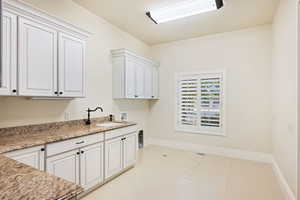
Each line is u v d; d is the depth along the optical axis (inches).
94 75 127.7
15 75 72.5
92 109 126.3
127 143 122.7
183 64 178.7
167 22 139.9
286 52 93.9
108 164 105.9
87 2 113.1
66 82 93.3
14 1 70.2
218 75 161.6
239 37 152.6
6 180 35.0
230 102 156.7
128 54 142.7
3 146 62.3
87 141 92.1
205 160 146.6
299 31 75.7
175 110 182.7
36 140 72.1
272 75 136.8
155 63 182.4
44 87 83.0
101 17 133.3
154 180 110.4
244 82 151.0
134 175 117.4
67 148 82.0
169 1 110.7
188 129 176.6
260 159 145.0
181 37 172.1
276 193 95.7
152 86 180.2
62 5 105.8
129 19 135.9
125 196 92.0
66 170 81.5
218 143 162.2
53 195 29.7
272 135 138.8
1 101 80.4
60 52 90.0
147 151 171.0
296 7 77.0
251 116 148.8
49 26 84.7
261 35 144.3
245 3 112.1
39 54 80.7
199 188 100.9
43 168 72.1
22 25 74.3
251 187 102.3
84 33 102.0
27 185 33.0
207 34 164.1
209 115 165.9
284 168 98.7
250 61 148.6
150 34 165.0
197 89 171.3
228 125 157.6
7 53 69.8
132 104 170.1
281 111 106.1
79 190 32.9
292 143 83.5
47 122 98.7
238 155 153.4
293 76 81.8
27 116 89.7
